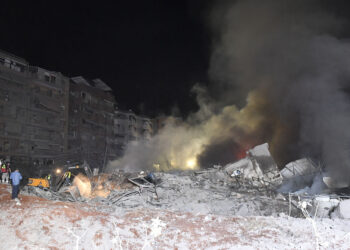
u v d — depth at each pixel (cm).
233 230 1563
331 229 1517
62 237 1294
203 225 1612
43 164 5741
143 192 2627
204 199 2536
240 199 2589
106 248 1275
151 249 1306
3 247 1202
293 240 1410
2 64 5244
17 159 5228
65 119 6419
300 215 2289
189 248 1335
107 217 1555
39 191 2230
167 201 2456
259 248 1318
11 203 1596
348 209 1977
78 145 6825
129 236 1392
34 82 5747
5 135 5119
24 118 5478
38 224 1354
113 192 2573
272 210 2391
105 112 8075
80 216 1484
